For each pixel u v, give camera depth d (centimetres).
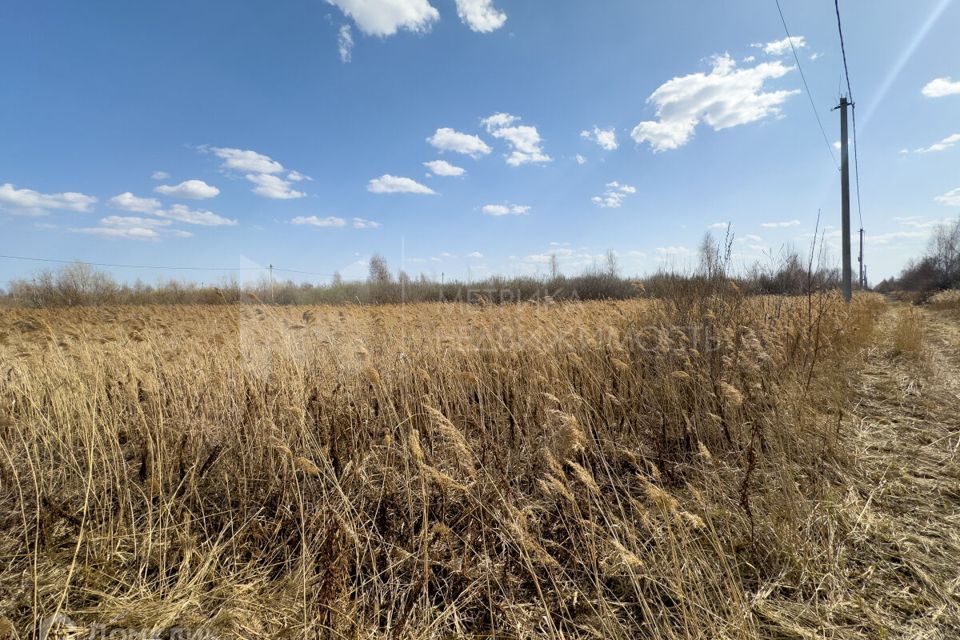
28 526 301
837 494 310
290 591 246
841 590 227
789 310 651
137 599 240
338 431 362
